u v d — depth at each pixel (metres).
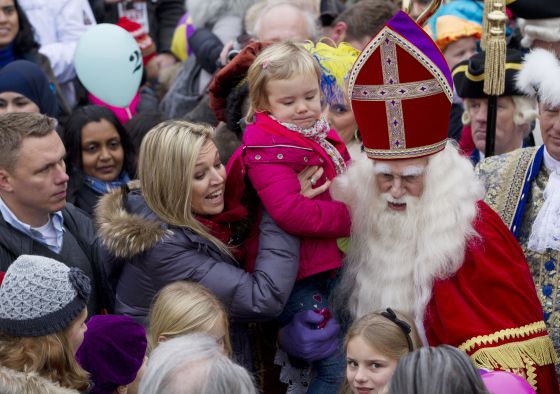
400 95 3.52
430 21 5.98
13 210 3.81
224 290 3.61
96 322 3.23
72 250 3.95
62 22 6.40
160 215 3.66
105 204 3.83
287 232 3.71
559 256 3.80
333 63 4.17
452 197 3.58
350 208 3.79
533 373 3.39
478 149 4.82
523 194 3.89
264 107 3.81
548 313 3.79
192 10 6.29
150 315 3.46
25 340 2.94
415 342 3.46
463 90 4.71
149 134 3.67
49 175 3.75
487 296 3.50
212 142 3.70
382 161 3.64
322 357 3.79
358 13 5.19
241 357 3.88
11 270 3.03
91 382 3.11
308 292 3.84
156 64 7.34
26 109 5.09
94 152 5.03
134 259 3.67
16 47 5.85
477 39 5.72
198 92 6.27
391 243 3.71
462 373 2.47
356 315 3.80
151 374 2.54
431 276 3.56
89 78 5.90
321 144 3.84
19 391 2.81
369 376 3.31
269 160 3.72
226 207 3.84
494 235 3.59
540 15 4.53
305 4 5.45
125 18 7.25
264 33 5.17
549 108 3.74
